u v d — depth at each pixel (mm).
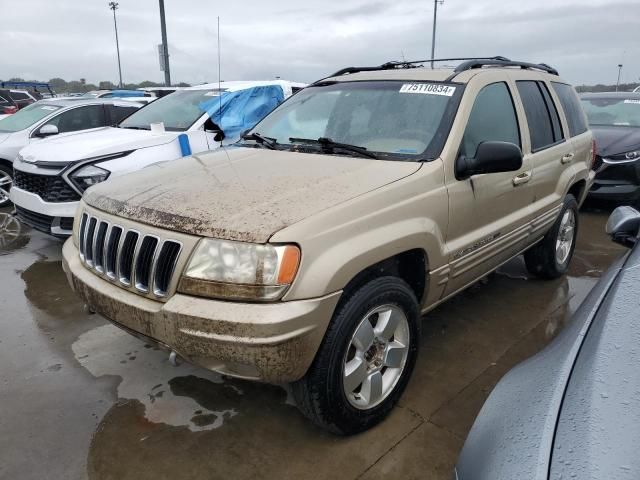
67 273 2965
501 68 3803
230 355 2146
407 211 2625
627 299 1781
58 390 3057
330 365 2332
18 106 16391
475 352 3504
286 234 2148
